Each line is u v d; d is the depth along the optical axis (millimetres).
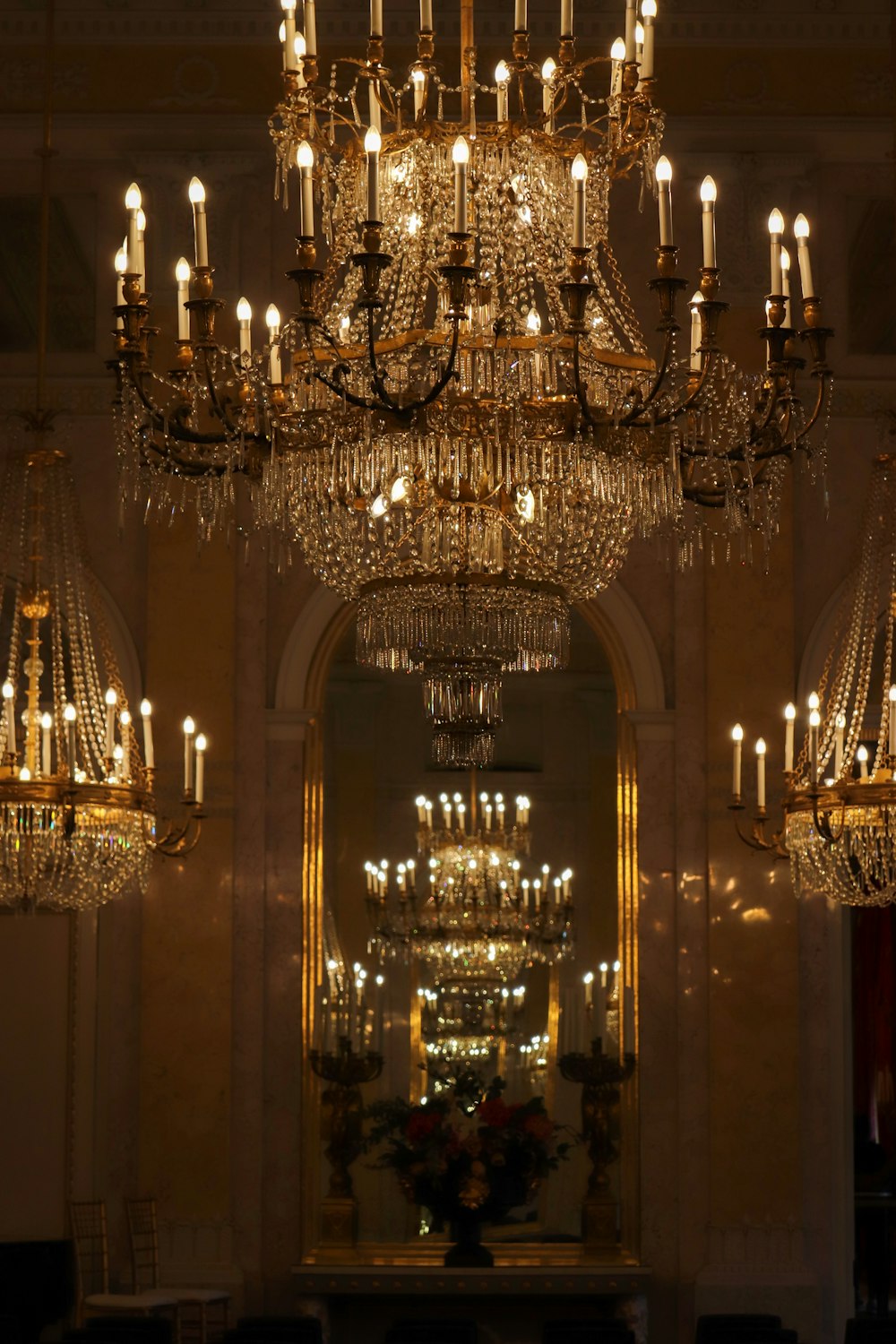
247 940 10305
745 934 10266
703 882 10367
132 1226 9820
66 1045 10500
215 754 10414
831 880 8023
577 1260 10438
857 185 10898
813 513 10688
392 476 5852
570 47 5957
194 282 5496
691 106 10547
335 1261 10352
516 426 5613
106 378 10711
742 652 10531
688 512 10430
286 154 6117
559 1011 13672
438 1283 10070
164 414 5770
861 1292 12039
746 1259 9969
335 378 5410
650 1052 10250
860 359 10773
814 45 10586
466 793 14414
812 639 10562
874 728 10656
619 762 10812
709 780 10414
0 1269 9852
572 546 6148
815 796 7355
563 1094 13445
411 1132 10828
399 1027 13523
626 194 10852
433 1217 11773
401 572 6039
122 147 10703
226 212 10719
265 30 10570
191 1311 9938
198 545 10555
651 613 10656
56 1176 10328
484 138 5910
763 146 10672
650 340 10750
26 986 10484
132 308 5535
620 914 10711
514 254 5945
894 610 7844
